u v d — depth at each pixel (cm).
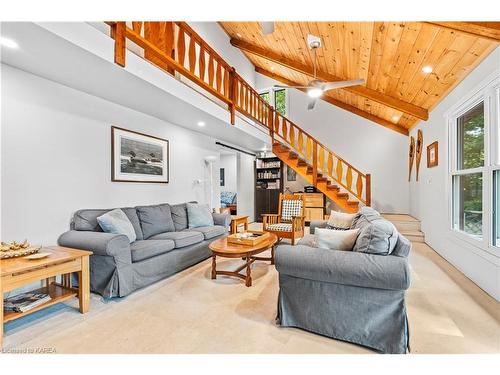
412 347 186
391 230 197
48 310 242
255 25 547
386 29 313
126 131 380
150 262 301
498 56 256
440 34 278
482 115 307
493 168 269
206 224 455
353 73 488
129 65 267
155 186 439
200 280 318
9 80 251
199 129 526
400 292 181
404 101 493
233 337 200
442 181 409
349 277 185
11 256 216
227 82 479
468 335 199
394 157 693
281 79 823
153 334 204
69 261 227
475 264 301
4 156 247
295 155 698
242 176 790
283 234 461
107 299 262
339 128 746
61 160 296
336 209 735
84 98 321
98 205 339
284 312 212
